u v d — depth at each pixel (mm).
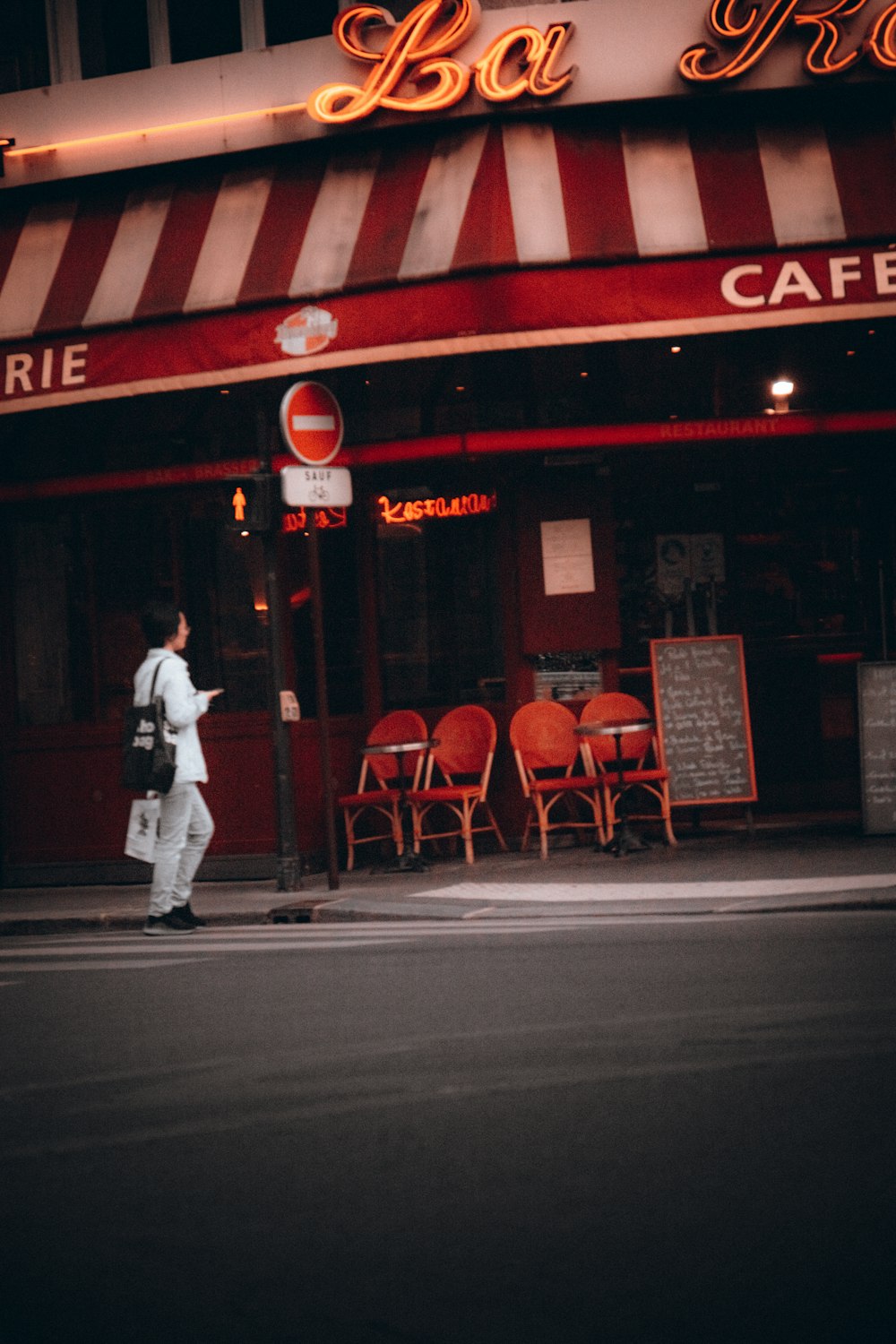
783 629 14750
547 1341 3697
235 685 14555
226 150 13930
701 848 13094
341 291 12625
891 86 12742
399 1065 6297
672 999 7188
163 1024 7430
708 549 14625
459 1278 4102
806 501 14688
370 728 14422
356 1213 4633
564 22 12984
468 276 12266
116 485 14273
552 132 13023
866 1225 4293
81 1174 5172
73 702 15078
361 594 14391
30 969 9648
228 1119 5707
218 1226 4605
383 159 13422
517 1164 4977
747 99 12961
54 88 14469
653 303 12211
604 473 14141
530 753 13719
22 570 15203
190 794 11227
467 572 14352
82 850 14867
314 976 8547
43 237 14391
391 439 13711
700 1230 4328
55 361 13625
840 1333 3654
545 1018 6965
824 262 12195
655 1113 5426
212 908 11859
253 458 13922
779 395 14164
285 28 14125
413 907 11023
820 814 14812
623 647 14570
